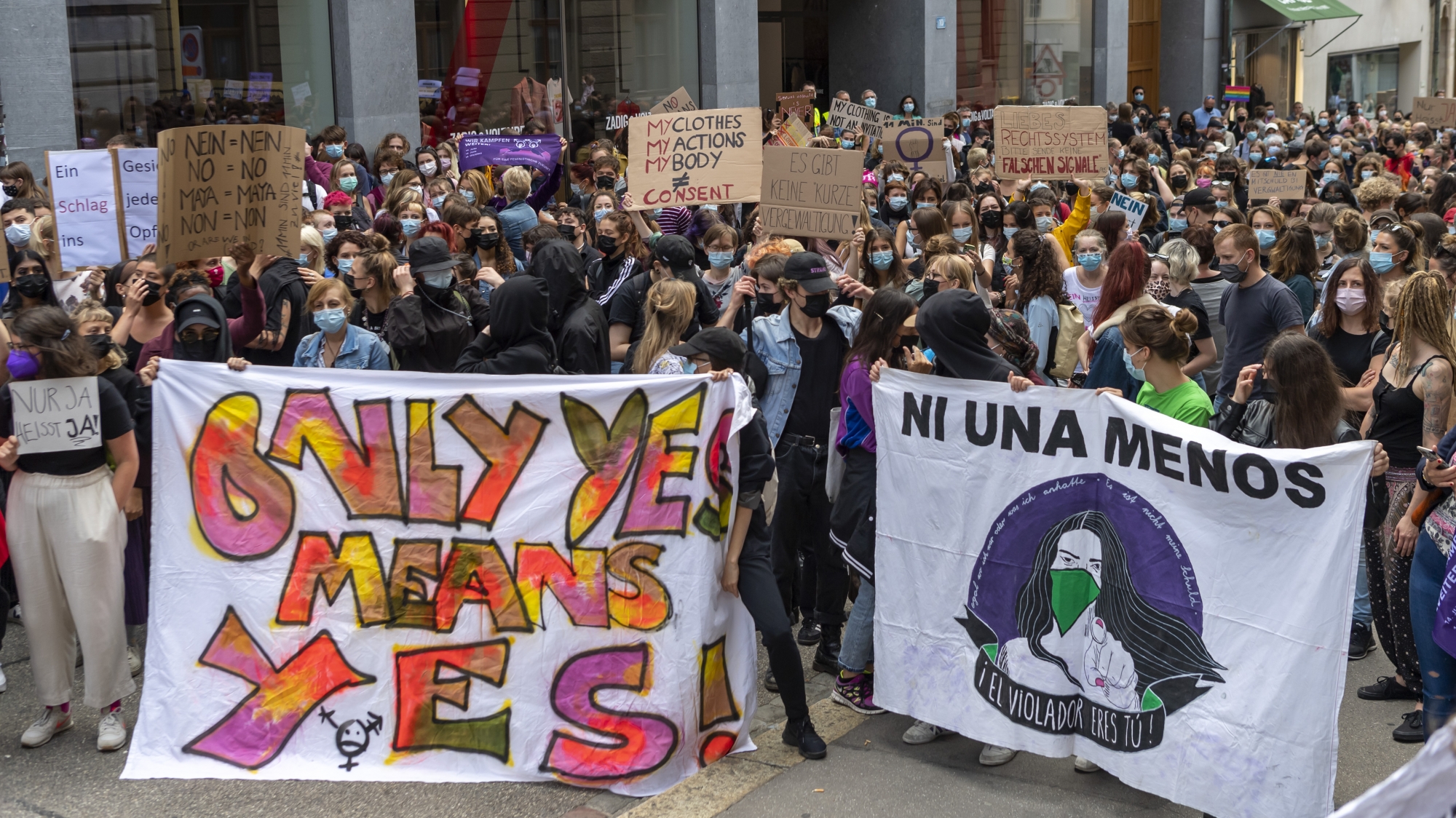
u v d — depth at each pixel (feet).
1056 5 88.17
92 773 15.30
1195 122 95.50
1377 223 29.14
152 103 41.01
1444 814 5.94
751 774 14.99
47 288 20.53
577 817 14.16
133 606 17.98
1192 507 13.16
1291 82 120.57
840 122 43.75
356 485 15.43
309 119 46.11
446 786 14.94
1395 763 15.16
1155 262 22.80
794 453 17.65
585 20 56.08
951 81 78.48
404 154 43.91
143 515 18.03
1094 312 24.50
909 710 15.65
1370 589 16.71
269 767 15.25
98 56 39.27
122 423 15.65
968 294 15.57
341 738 15.35
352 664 15.40
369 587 15.42
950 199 33.73
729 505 15.11
